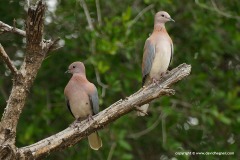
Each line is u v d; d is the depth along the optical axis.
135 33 13.92
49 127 13.82
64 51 14.54
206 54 14.96
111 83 13.16
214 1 15.20
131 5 15.05
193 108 14.05
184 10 15.52
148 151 15.82
